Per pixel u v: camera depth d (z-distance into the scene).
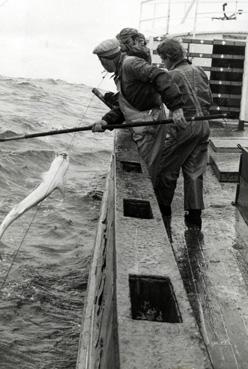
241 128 8.99
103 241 4.63
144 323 2.10
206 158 4.87
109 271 3.27
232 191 6.32
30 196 3.65
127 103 4.47
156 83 4.06
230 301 3.70
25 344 4.68
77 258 6.50
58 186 3.80
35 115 17.39
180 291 2.40
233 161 7.05
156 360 1.85
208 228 5.05
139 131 4.54
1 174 9.73
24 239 6.92
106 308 2.98
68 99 22.81
